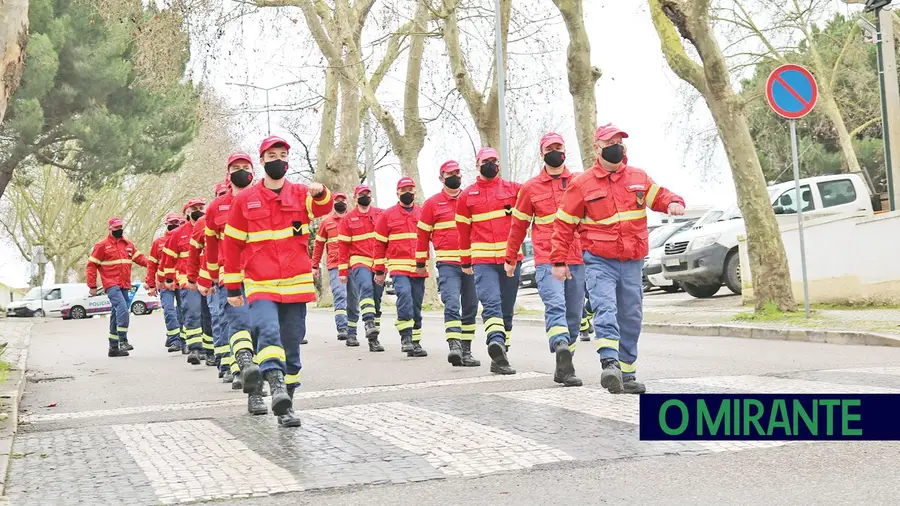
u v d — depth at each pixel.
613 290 8.65
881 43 17.23
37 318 49.25
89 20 35.88
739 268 21.69
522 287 38.81
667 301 23.48
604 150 8.58
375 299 15.63
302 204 7.96
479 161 10.54
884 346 11.74
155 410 9.33
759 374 9.34
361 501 5.27
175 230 14.47
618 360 8.62
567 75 20.53
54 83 35.66
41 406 10.11
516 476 5.67
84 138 36.72
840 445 6.12
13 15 8.61
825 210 21.77
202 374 12.99
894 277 16.33
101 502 5.44
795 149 14.71
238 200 7.91
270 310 7.86
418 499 5.27
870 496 4.93
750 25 34.25
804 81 14.20
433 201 11.70
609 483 5.42
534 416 7.54
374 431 7.26
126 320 16.94
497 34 24.34
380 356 14.04
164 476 6.05
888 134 17.25
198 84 28.27
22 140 34.88
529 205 9.66
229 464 6.34
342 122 30.05
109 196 58.44
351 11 29.55
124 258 16.97
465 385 9.77
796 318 14.84
